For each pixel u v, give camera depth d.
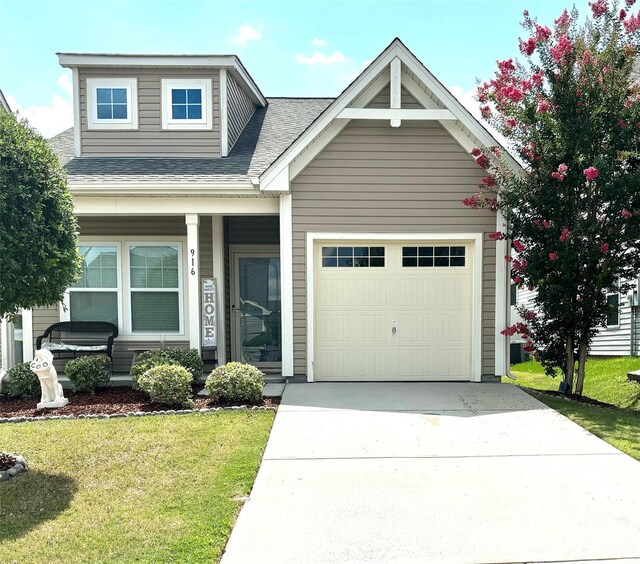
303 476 4.41
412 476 4.40
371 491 4.11
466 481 4.29
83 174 8.52
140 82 9.52
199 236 9.14
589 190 6.95
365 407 6.55
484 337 8.12
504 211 7.54
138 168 8.88
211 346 8.62
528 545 3.29
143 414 6.32
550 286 7.06
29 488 4.16
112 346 8.66
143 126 9.55
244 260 10.25
